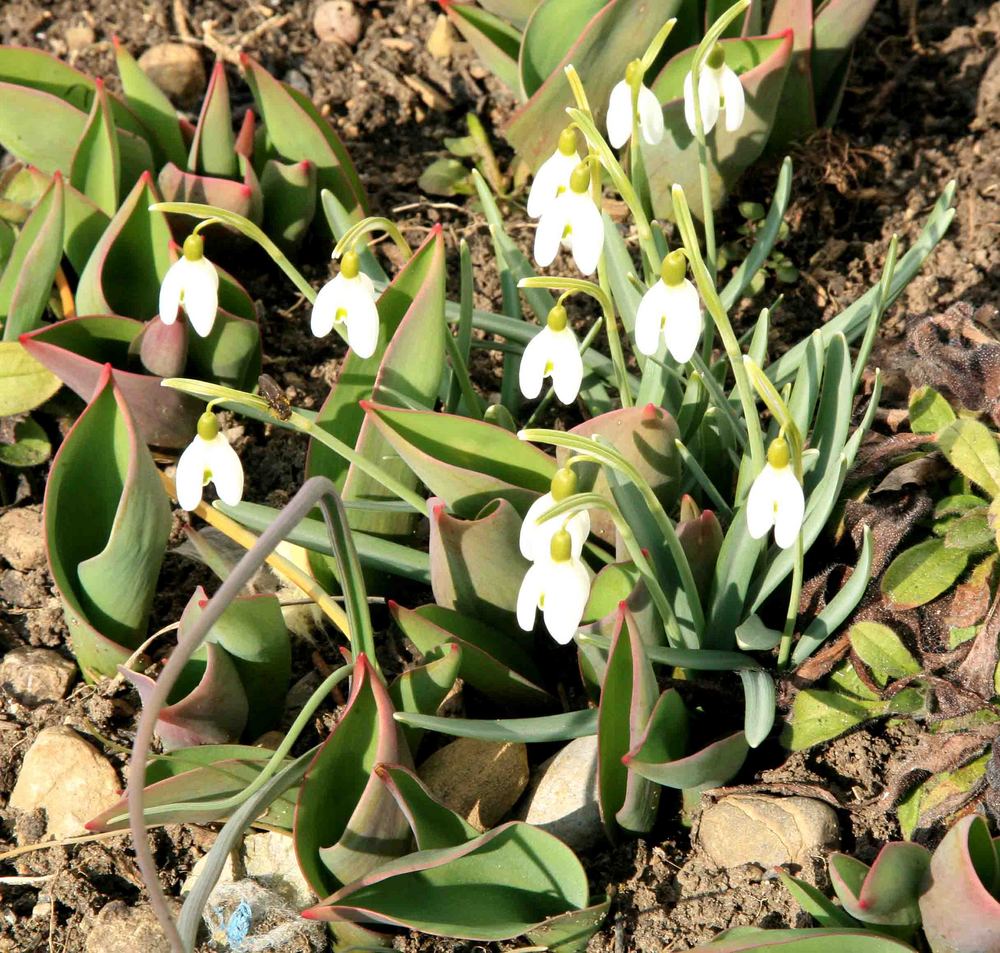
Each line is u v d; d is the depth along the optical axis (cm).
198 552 89
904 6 105
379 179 102
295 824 77
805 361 81
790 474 71
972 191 97
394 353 83
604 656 79
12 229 94
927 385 84
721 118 91
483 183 89
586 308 96
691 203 95
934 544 80
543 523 72
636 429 79
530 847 77
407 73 106
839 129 101
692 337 73
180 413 90
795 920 77
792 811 78
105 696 85
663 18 91
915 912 75
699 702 82
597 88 93
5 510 91
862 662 80
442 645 80
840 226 98
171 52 105
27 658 87
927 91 102
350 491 84
